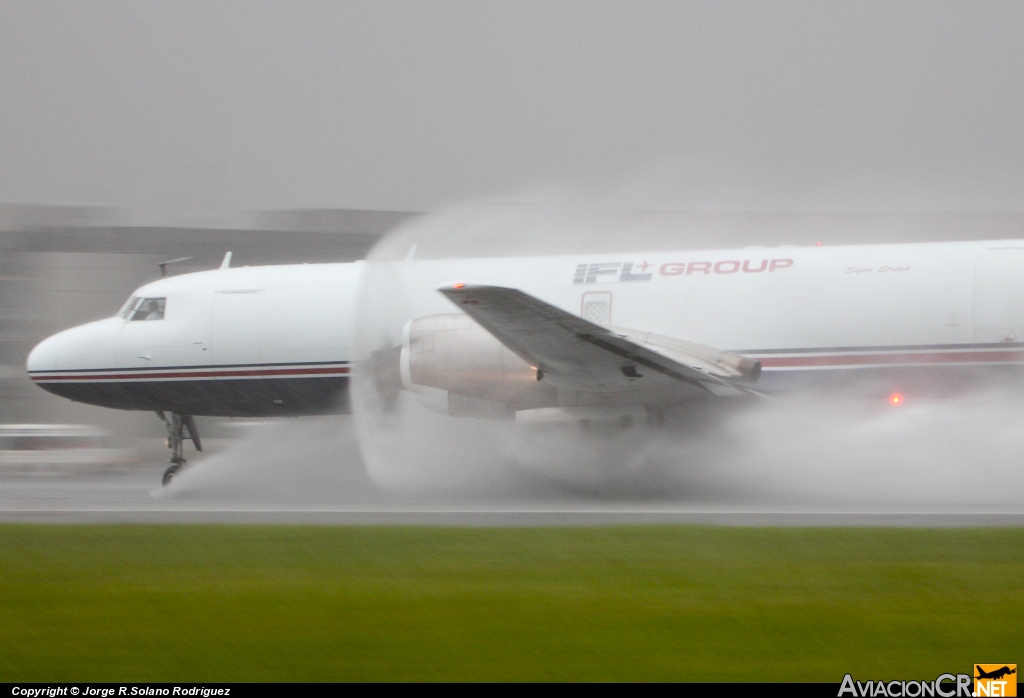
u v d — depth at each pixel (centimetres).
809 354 5394
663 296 5688
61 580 3412
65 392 6588
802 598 3075
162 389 6438
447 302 6066
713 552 3700
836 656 2583
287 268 6469
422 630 2817
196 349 6341
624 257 5906
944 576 3303
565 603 3053
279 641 2744
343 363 6169
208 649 2688
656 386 5325
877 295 5325
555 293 5872
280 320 6247
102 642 2756
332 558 3700
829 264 5478
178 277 6625
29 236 13700
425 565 3562
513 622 2875
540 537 4041
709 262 5709
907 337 5256
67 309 12862
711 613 2936
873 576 3312
